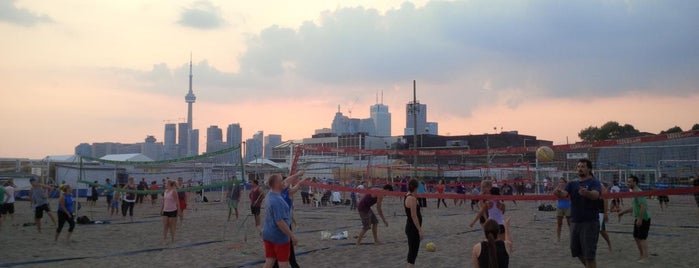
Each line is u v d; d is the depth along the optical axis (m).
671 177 31.12
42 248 11.54
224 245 11.69
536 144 75.88
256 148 87.25
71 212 12.35
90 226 16.38
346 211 23.98
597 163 35.66
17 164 36.25
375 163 36.94
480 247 4.95
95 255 10.47
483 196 9.20
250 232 14.28
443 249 11.06
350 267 9.05
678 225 16.16
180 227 15.80
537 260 9.73
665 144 35.03
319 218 19.53
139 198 28.17
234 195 17.69
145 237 13.45
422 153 22.25
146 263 9.55
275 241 6.33
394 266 9.12
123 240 12.86
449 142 75.06
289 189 8.89
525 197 8.72
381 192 10.88
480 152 21.34
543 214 20.97
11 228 15.88
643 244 9.46
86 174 34.59
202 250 10.99
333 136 76.81
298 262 9.52
